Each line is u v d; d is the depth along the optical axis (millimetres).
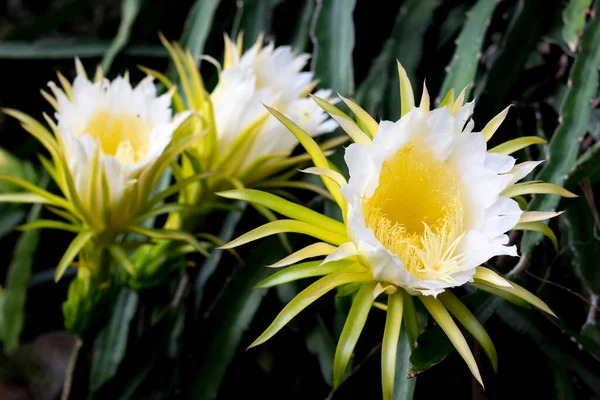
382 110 1638
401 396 1398
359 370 1559
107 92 1473
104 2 2117
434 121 1308
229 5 1848
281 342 1657
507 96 1639
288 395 1668
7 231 1857
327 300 1600
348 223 1295
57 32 2328
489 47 1681
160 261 1542
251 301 1579
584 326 1508
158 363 1625
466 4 1715
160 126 1460
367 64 1740
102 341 1635
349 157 1291
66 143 1442
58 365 2389
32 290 1920
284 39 1763
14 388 2320
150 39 1923
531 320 1530
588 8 1548
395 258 1262
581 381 1536
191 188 1524
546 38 1606
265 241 1604
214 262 1635
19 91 2014
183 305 1632
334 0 1657
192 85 1751
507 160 1312
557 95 1625
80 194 1447
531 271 1553
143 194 1464
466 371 1564
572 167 1484
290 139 1514
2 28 2371
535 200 1485
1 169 1850
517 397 1582
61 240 1938
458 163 1323
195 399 1570
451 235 1315
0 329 1744
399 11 1732
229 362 1569
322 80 1648
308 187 1536
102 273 1523
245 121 1490
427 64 1702
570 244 1531
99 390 1622
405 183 1339
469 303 1420
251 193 1320
